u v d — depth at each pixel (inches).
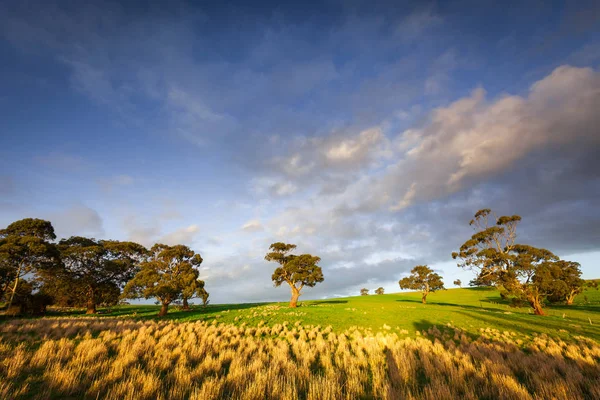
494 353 593.3
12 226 1496.1
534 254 1802.4
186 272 1547.7
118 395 318.3
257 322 1119.6
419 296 3663.9
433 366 492.7
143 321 1069.1
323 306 1957.4
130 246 2034.9
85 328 743.1
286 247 2154.3
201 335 759.1
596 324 1122.7
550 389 369.4
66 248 1820.9
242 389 355.9
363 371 474.6
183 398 326.3
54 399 306.7
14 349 471.8
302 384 388.2
